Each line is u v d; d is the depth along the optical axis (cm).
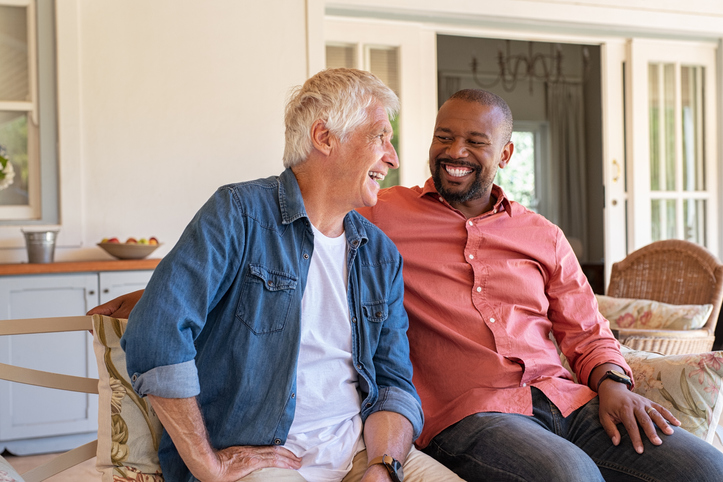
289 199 130
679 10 446
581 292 175
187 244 117
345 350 135
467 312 160
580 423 155
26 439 285
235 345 121
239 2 348
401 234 169
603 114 462
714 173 479
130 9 331
